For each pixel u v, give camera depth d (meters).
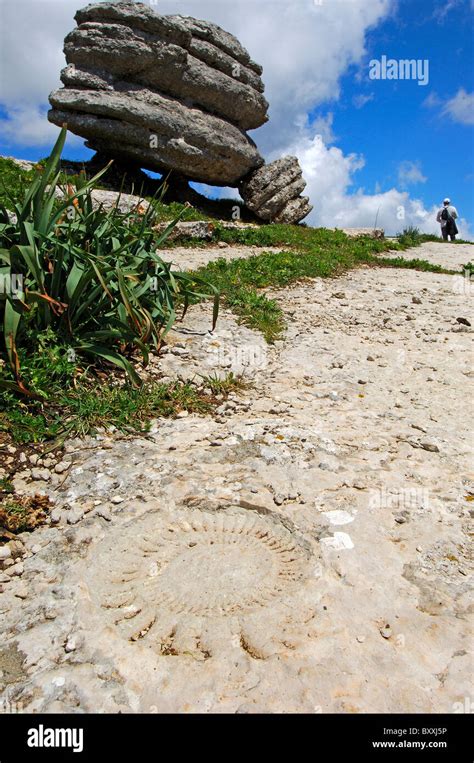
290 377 6.10
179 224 13.93
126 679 2.45
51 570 3.08
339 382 6.04
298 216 19.98
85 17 16.66
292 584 3.07
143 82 17.20
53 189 5.33
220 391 5.50
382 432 4.84
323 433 4.72
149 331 5.48
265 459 4.20
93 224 5.71
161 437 4.51
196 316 7.58
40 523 3.46
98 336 5.24
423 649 2.61
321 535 3.40
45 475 3.85
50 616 2.76
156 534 3.42
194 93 17.88
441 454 4.49
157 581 3.07
